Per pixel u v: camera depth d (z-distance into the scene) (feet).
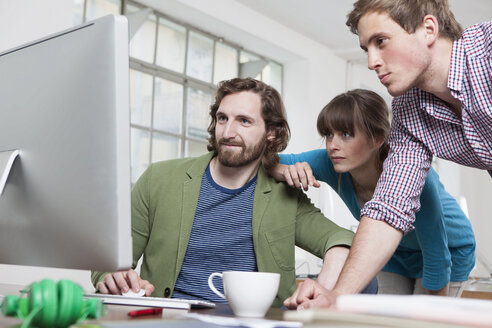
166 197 4.42
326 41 18.04
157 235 4.34
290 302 2.85
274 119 4.64
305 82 17.70
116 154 2.25
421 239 5.41
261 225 4.34
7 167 2.58
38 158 2.54
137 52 13.35
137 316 2.42
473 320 1.25
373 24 3.61
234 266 4.33
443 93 3.88
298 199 4.63
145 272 4.39
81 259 2.37
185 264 4.31
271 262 4.31
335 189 5.80
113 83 2.28
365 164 5.27
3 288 3.62
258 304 2.63
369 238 3.54
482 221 23.06
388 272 6.38
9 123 2.71
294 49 17.11
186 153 14.56
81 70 2.40
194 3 13.89
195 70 15.01
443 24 3.73
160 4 13.62
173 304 2.78
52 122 2.49
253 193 4.53
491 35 3.67
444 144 4.00
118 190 2.24
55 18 10.71
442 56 3.76
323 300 2.76
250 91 4.61
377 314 1.37
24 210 2.61
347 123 5.04
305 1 15.10
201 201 4.46
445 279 5.63
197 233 4.36
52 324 1.82
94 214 2.30
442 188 6.19
